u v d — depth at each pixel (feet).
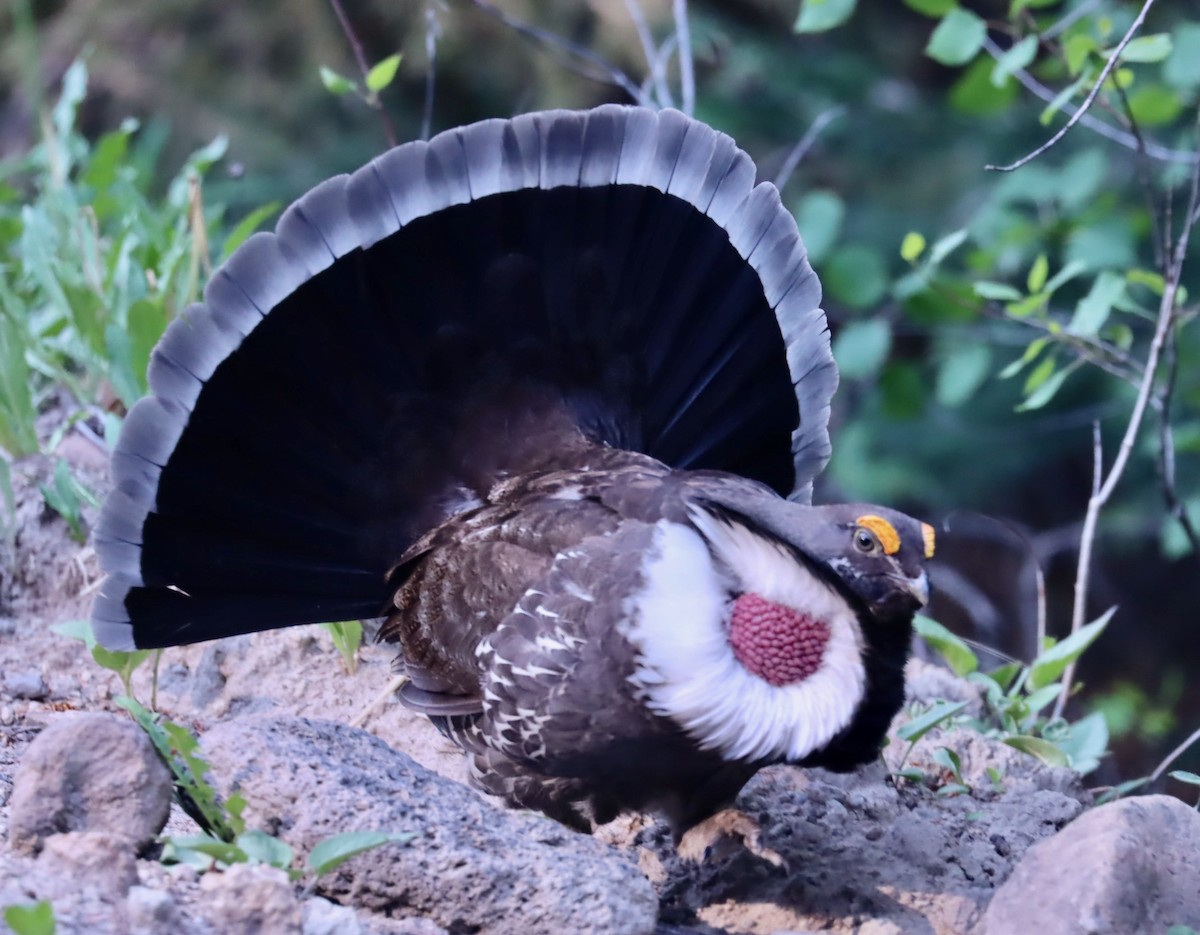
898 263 56.24
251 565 26.27
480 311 26.50
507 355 26.73
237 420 25.72
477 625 24.61
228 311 25.43
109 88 60.95
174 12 61.62
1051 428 55.01
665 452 28.32
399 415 26.37
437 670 25.46
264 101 61.11
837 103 59.77
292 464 26.13
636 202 26.99
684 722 21.95
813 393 28.55
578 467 26.07
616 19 57.67
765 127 59.41
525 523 24.57
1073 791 28.27
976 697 30.94
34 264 37.06
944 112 60.54
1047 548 60.13
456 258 26.27
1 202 45.50
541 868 20.57
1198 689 64.85
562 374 27.09
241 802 20.01
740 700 22.00
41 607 31.73
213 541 25.95
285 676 29.73
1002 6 64.39
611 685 22.41
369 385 26.21
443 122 61.62
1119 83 34.91
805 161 58.80
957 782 27.89
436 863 20.40
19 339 33.78
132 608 25.64
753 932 23.59
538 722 23.22
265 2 61.41
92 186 43.65
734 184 27.61
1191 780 27.61
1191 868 21.84
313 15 60.95
